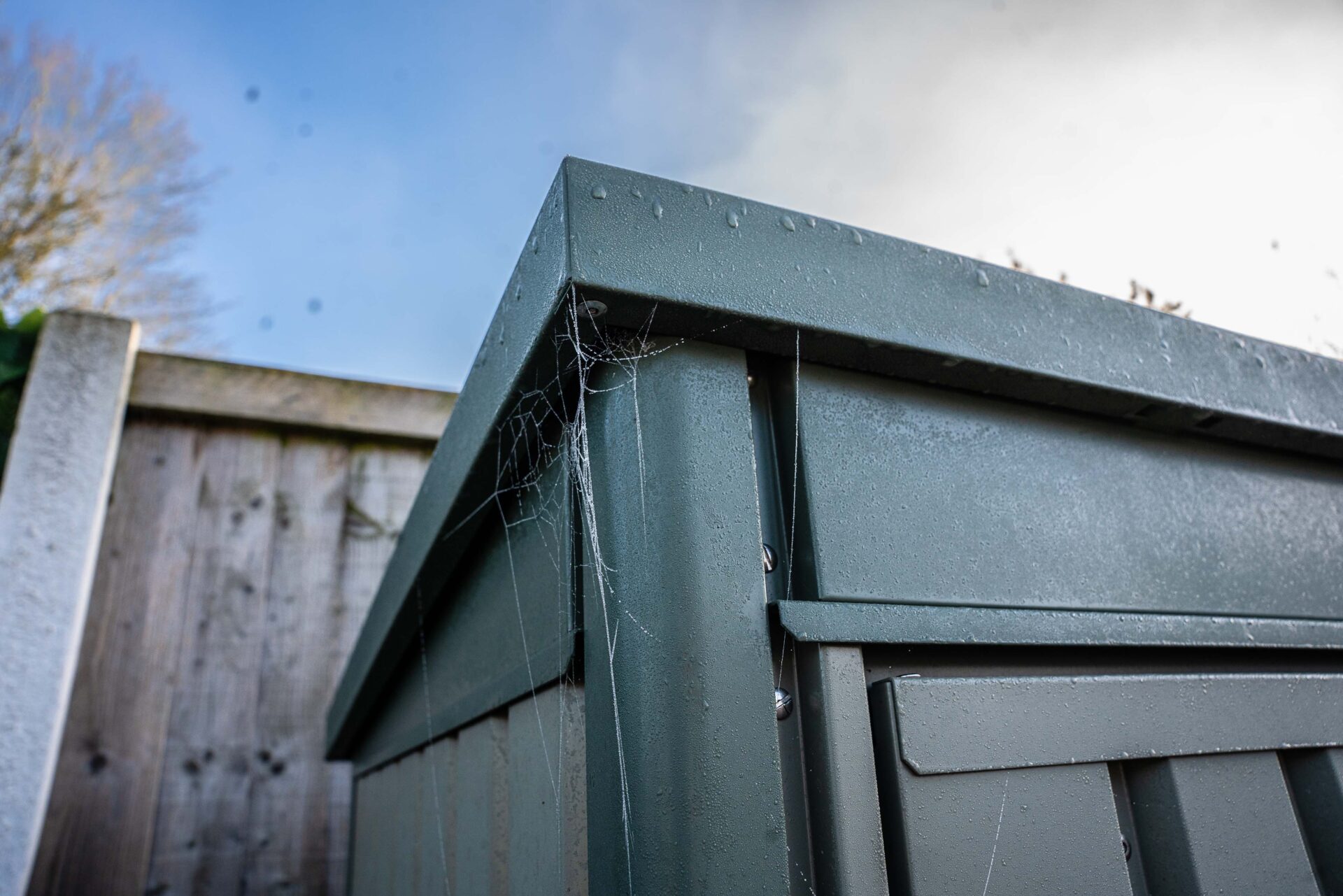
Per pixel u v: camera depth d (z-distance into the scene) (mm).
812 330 467
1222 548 605
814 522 463
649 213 446
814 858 415
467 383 600
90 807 1231
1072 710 485
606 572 449
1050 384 535
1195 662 560
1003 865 439
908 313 494
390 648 872
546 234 453
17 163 4195
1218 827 505
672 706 398
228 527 1399
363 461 1504
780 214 485
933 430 524
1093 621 521
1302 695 562
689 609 413
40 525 1188
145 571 1338
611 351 460
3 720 1104
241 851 1292
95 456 1247
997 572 509
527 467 584
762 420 497
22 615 1147
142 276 4590
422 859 804
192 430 1416
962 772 443
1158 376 563
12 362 1303
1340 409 643
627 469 447
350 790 1376
